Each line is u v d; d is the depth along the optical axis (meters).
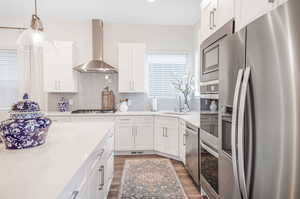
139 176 2.88
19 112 1.33
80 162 1.09
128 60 4.10
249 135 1.09
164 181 2.71
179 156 3.47
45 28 4.17
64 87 3.95
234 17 1.52
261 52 1.01
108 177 2.26
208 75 1.96
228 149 1.50
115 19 4.07
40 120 1.40
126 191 2.44
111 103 4.30
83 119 3.81
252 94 1.07
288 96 0.82
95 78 4.36
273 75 0.91
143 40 4.38
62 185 0.81
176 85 4.39
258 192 1.02
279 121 0.87
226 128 1.52
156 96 4.47
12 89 4.13
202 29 2.33
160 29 4.40
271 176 0.92
